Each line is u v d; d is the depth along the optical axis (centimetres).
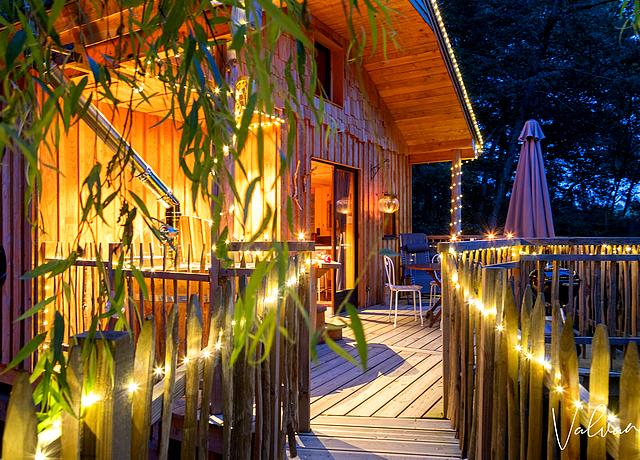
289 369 284
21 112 72
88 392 105
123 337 113
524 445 206
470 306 289
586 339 277
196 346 163
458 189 1025
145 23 92
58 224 471
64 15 215
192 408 161
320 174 847
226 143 87
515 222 838
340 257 833
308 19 80
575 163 2372
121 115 538
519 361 222
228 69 236
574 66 2245
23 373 85
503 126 2352
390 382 440
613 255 442
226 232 91
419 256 992
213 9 88
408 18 707
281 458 265
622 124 2286
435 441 310
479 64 2277
